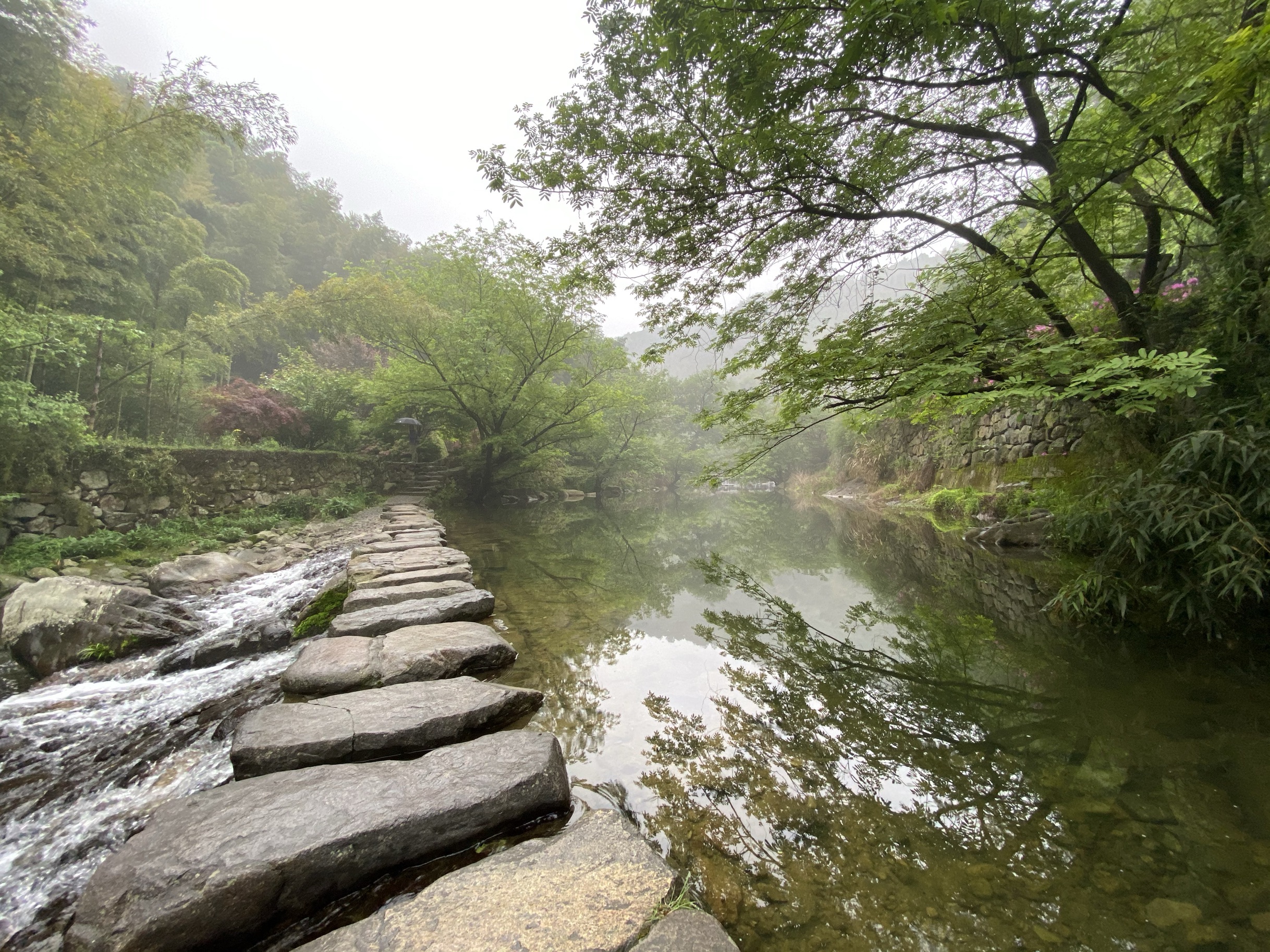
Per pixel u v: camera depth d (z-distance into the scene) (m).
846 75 2.73
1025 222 3.83
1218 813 1.64
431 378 11.38
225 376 14.70
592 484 21.00
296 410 10.84
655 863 1.35
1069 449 6.29
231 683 2.88
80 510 5.87
